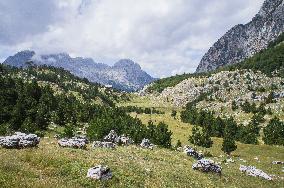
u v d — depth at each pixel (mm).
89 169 32562
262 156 97250
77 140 49281
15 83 185500
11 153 35719
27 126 98750
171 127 158625
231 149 97750
